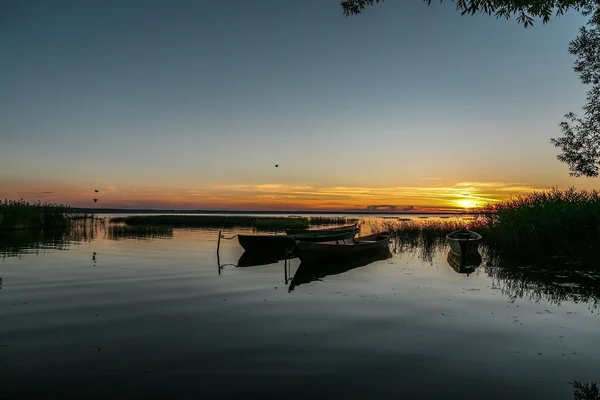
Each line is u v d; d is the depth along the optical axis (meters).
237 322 8.85
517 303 10.51
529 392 5.63
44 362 6.62
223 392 5.59
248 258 20.12
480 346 7.38
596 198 19.14
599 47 18.14
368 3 7.80
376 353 7.01
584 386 5.81
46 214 42.00
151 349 7.19
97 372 6.23
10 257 19.67
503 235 21.08
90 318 9.19
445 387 5.77
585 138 19.34
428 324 8.70
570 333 8.13
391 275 14.91
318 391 5.62
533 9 7.63
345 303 10.59
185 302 10.73
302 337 7.84
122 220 59.44
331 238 21.80
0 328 8.42
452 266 16.95
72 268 16.48
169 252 22.27
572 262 16.95
